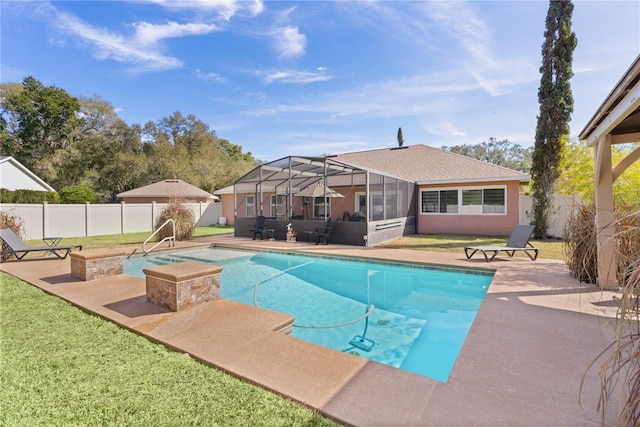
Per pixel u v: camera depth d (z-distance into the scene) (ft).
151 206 60.85
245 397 8.27
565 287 18.74
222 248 41.42
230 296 22.41
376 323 17.16
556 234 43.09
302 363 9.95
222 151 148.15
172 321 13.55
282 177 49.39
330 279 27.02
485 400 7.98
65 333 12.54
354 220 43.16
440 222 52.85
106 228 54.95
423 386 8.64
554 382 8.80
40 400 8.31
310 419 7.36
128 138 113.29
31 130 100.17
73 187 72.64
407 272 28.17
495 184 48.34
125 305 15.70
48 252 35.22
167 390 8.65
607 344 11.16
